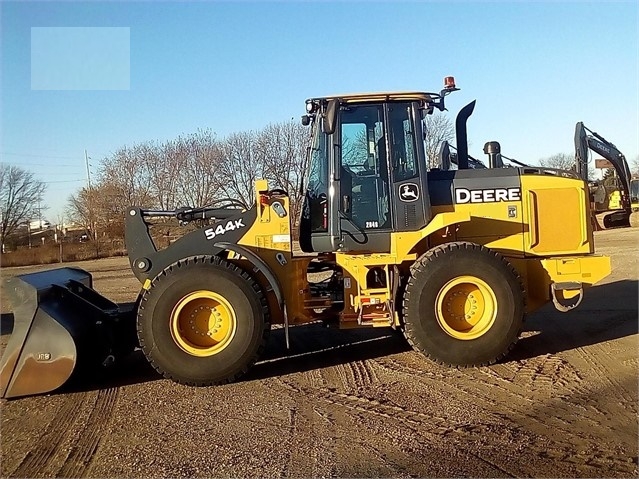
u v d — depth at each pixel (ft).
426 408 16.26
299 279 20.38
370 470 12.66
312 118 22.44
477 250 19.71
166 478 12.61
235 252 19.83
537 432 14.44
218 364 18.66
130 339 20.33
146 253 20.18
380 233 20.95
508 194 21.79
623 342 22.56
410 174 21.08
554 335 24.07
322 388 18.30
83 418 16.38
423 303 19.54
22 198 122.31
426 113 21.84
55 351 17.93
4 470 13.26
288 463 13.10
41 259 87.40
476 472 12.45
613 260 47.96
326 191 21.27
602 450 13.35
